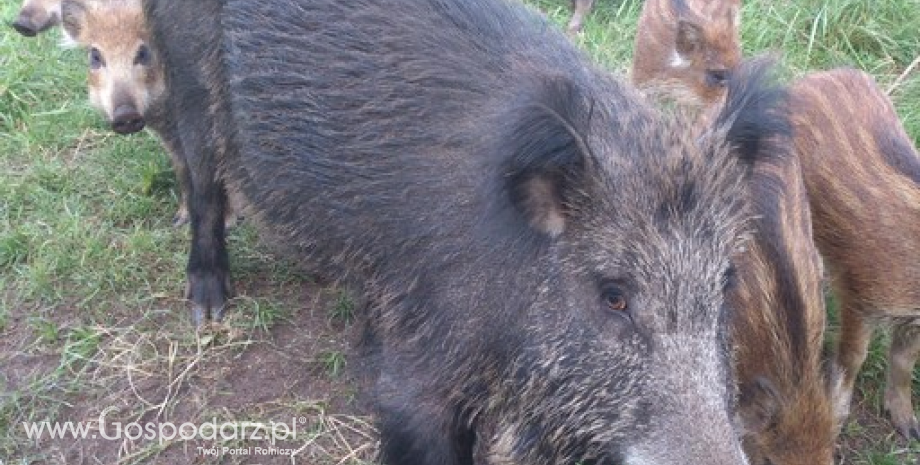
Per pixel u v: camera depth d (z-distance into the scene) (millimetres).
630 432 1894
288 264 2574
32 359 2432
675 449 1861
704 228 1907
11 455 2299
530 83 1985
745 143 1976
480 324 1981
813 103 2461
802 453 2111
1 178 2730
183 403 2377
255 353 2451
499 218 1937
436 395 2057
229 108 2322
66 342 2447
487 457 2055
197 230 2475
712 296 1896
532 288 1938
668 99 2785
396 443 2104
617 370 1897
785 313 2145
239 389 2398
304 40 2176
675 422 1868
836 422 2164
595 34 3117
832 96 2465
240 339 2469
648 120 1978
